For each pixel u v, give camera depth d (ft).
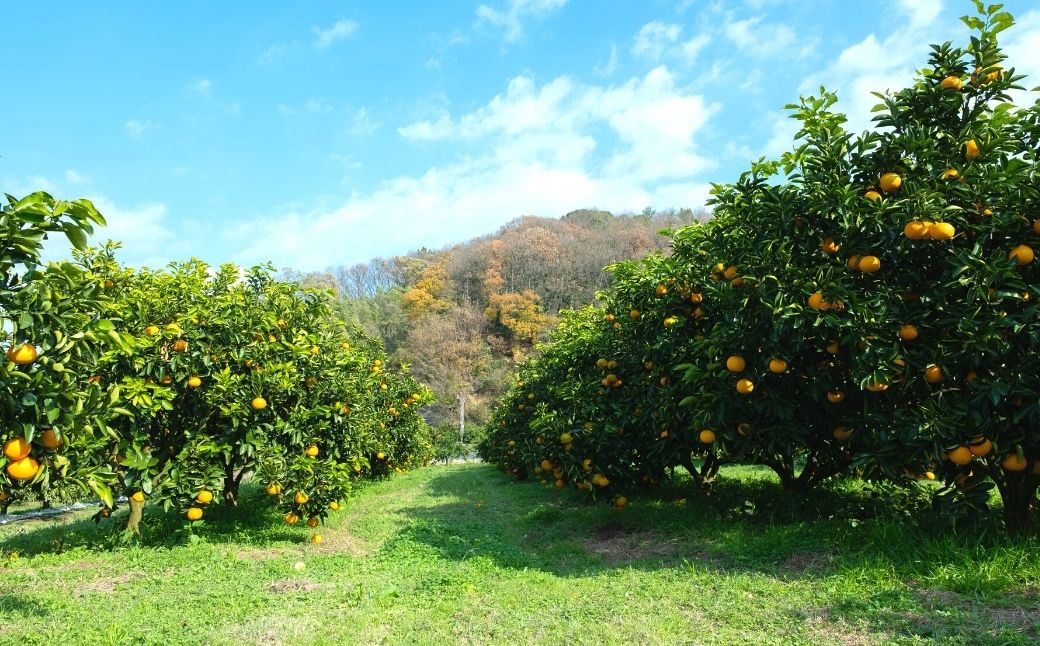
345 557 19.94
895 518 16.70
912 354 14.62
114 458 20.57
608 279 172.14
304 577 17.26
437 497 39.06
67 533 24.67
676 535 20.34
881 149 16.03
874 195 15.37
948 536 14.21
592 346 28.55
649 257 23.50
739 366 17.01
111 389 12.62
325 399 26.84
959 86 15.44
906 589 12.00
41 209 10.02
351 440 27.86
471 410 130.82
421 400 55.11
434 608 13.88
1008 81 15.07
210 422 23.49
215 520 25.95
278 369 23.27
